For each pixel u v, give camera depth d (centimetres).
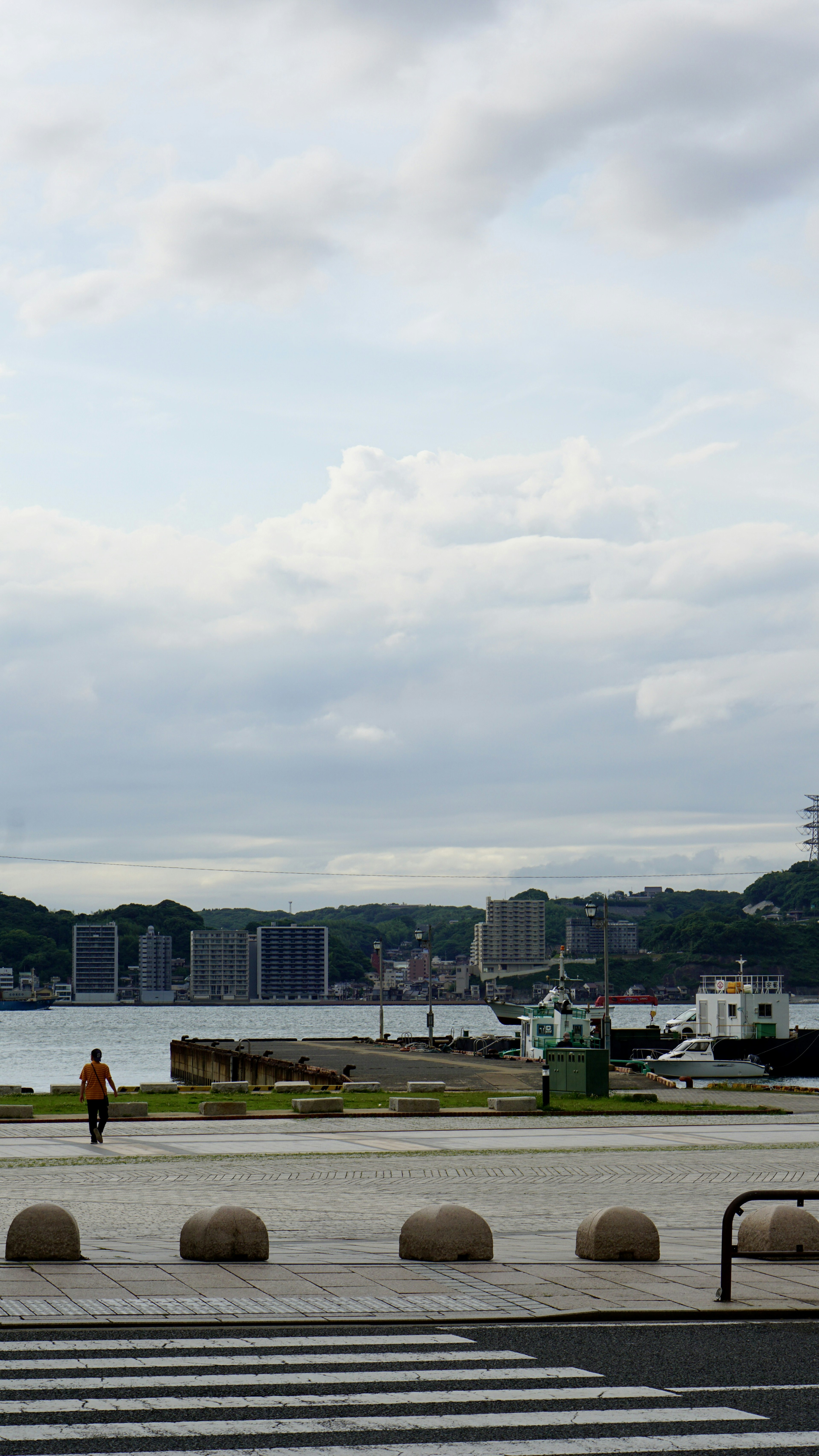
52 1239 1550
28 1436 905
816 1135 3516
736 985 9412
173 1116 3881
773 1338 1246
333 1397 1020
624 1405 1009
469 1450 894
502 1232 1911
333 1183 2475
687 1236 1877
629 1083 6006
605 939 8694
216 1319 1264
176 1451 880
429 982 10081
